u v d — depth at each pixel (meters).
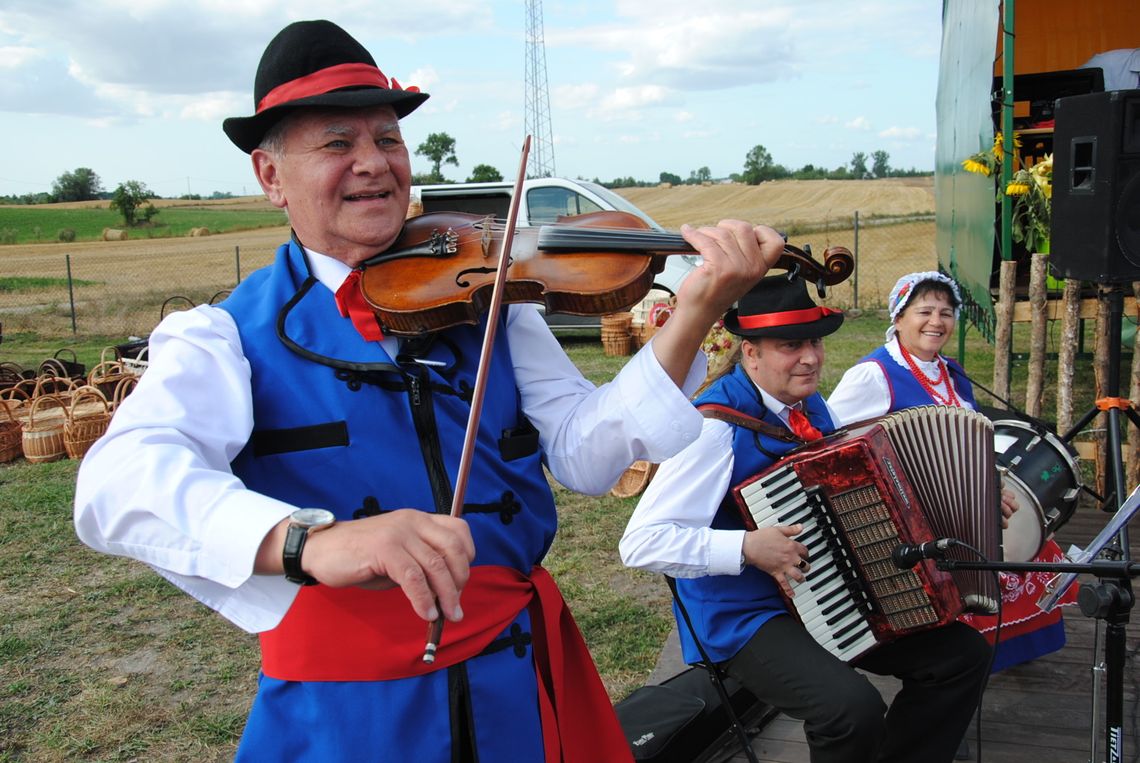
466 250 1.52
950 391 3.42
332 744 1.32
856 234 14.52
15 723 3.46
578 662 1.58
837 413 3.41
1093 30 8.86
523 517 1.47
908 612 2.26
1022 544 3.04
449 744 1.34
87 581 4.80
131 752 3.28
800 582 2.29
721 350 4.97
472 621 1.38
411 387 1.39
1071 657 3.44
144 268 26.84
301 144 1.42
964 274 7.34
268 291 1.43
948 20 8.59
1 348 13.67
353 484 1.34
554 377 1.56
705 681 2.96
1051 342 9.41
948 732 2.37
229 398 1.29
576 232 1.50
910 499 2.27
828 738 2.18
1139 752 2.85
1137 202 3.14
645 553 2.35
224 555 1.09
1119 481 2.66
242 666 3.90
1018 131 6.23
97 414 7.24
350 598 1.34
